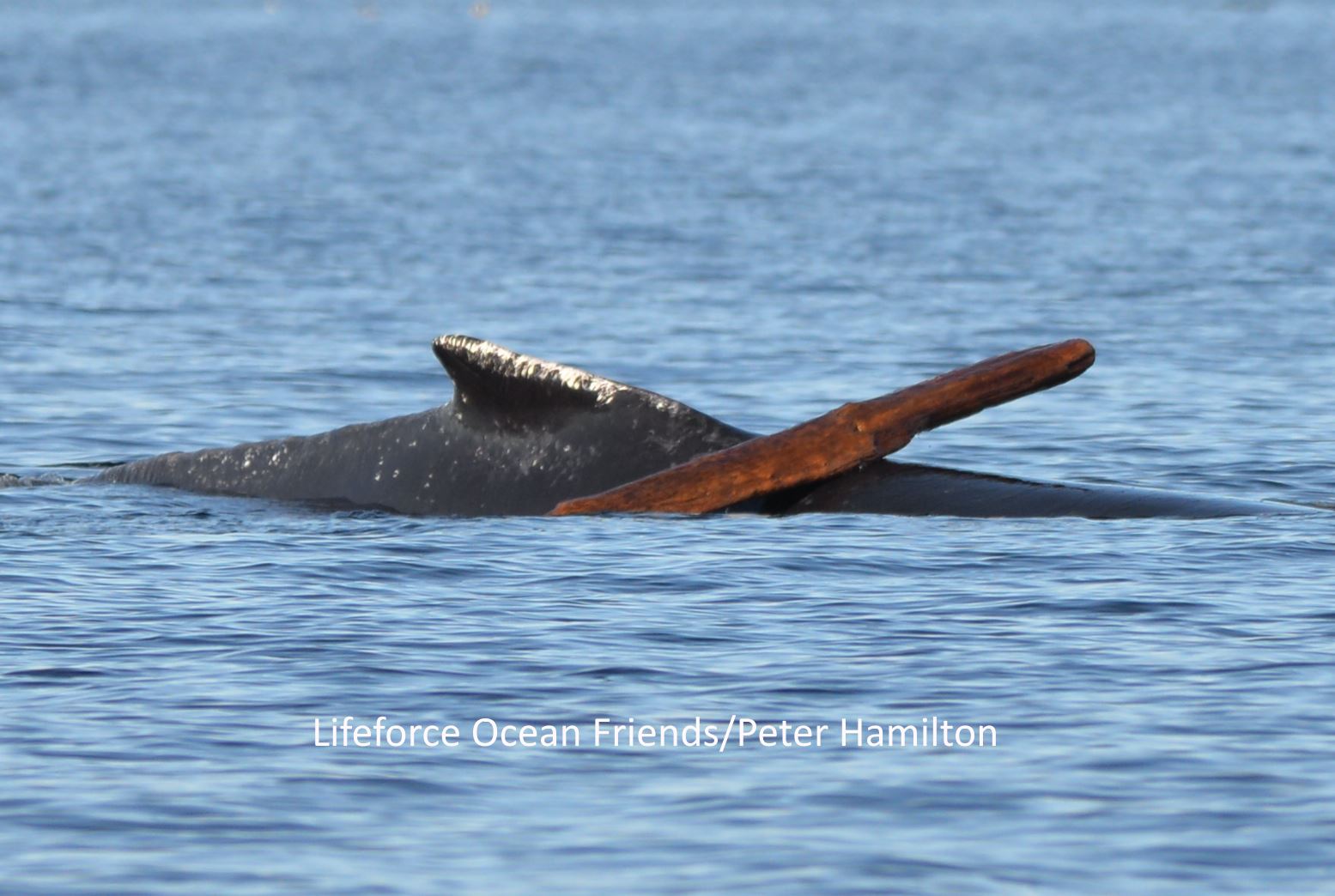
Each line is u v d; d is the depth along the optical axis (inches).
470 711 1678.2
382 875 1333.7
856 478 2564.0
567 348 4411.9
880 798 1470.2
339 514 2596.0
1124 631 1902.1
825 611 1995.6
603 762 1552.7
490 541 2353.6
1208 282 5585.6
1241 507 2436.0
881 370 4111.7
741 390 3868.1
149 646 1871.3
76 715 1660.9
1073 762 1537.9
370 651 1851.6
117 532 2438.5
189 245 6505.9
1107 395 3695.9
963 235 6850.4
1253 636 1873.8
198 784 1503.4
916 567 2175.2
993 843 1384.1
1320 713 1637.6
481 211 7662.4
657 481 2517.2
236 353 4306.1
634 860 1358.3
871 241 6668.3
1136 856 1357.0
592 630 1927.9
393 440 2694.4
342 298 5280.5
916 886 1310.3
